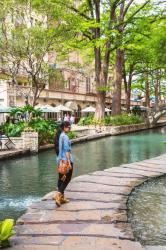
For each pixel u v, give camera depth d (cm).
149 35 3709
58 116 5178
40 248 561
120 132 3947
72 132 2916
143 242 615
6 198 997
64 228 655
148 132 4431
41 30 2508
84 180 1098
